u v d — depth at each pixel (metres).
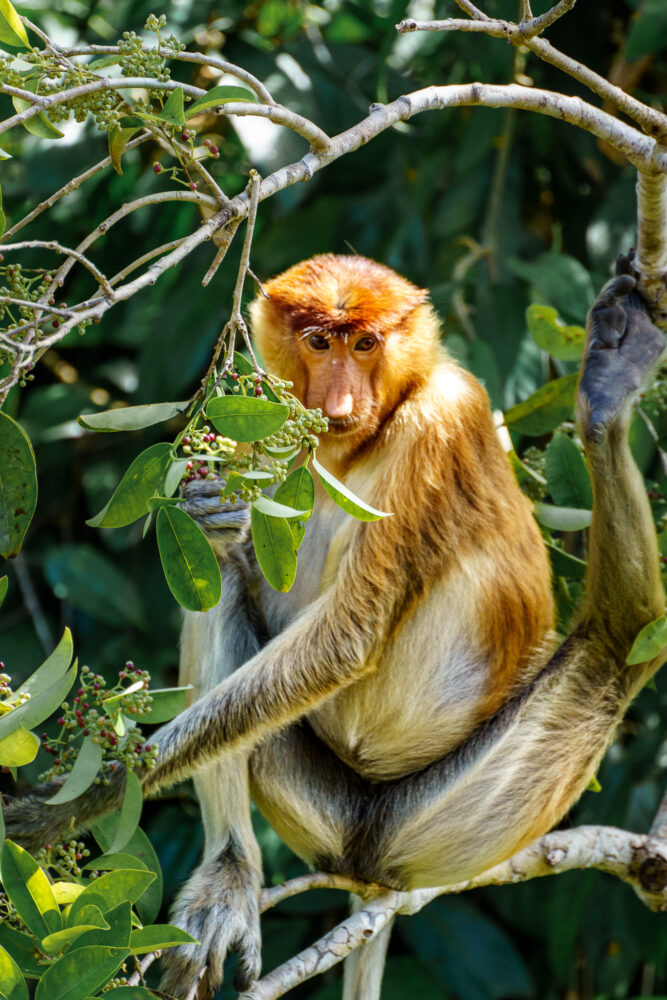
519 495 9.70
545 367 14.01
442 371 9.66
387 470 9.25
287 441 6.20
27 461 6.64
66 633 6.71
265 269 15.50
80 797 8.70
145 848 7.91
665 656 9.45
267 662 8.94
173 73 14.98
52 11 15.60
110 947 6.03
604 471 8.72
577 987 15.12
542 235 16.38
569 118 7.41
